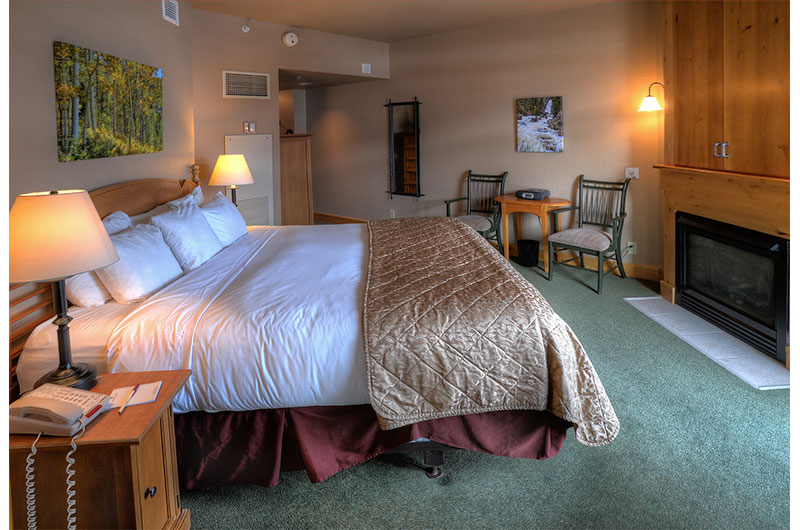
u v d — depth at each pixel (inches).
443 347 76.7
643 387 113.2
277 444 78.7
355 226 167.8
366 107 289.4
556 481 82.7
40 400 58.1
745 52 125.4
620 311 163.5
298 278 100.3
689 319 154.4
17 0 88.7
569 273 210.7
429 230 147.6
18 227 62.2
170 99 156.3
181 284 98.3
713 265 149.5
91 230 66.0
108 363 77.2
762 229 124.6
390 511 76.7
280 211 236.1
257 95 218.4
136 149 132.1
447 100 252.1
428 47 254.8
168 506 68.1
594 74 203.9
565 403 76.4
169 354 76.9
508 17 219.1
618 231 194.7
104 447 56.9
